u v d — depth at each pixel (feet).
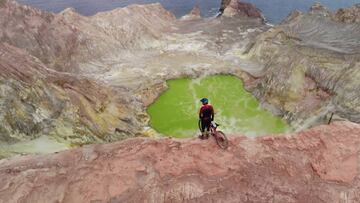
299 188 39.34
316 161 42.47
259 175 40.52
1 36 101.81
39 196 37.63
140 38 143.13
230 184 39.50
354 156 43.11
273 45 122.52
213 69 122.11
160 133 89.71
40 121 66.39
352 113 77.97
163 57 133.18
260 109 99.76
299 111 90.43
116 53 131.95
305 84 94.94
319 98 90.43
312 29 130.82
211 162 41.93
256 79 114.11
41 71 79.05
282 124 91.45
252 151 43.62
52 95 74.33
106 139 76.95
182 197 38.29
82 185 39.14
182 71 120.98
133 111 96.22
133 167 41.45
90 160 42.70
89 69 118.21
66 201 37.40
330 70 92.12
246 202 37.91
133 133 86.33
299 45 114.73
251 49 132.05
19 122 62.18
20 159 43.65
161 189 38.81
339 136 46.16
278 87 99.35
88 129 74.90
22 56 80.23
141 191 38.63
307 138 45.88
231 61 128.06
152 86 110.73
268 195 38.55
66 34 119.55
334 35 123.13
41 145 60.64
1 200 36.78
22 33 106.83
